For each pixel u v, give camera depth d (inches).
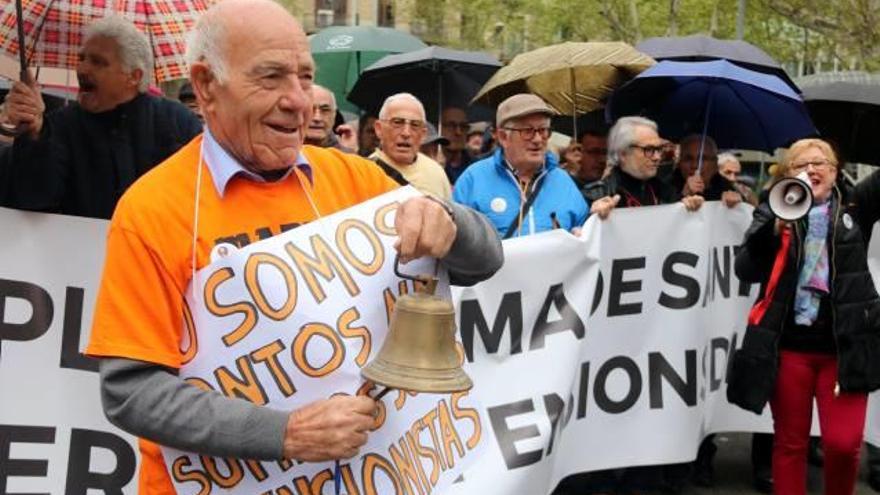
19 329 140.3
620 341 192.2
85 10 170.7
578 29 914.7
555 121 330.6
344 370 79.2
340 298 80.0
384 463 81.7
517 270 169.3
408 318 75.5
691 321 199.8
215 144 80.6
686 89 259.9
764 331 186.4
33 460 140.3
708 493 225.5
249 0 78.8
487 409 165.3
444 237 79.5
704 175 241.8
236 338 77.7
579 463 187.6
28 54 167.6
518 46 1062.4
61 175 147.4
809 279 184.2
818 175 185.0
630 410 193.9
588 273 177.3
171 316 77.9
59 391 141.3
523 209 192.4
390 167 214.4
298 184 84.2
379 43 432.5
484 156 333.4
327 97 212.8
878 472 235.3
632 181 210.2
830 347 185.3
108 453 141.9
